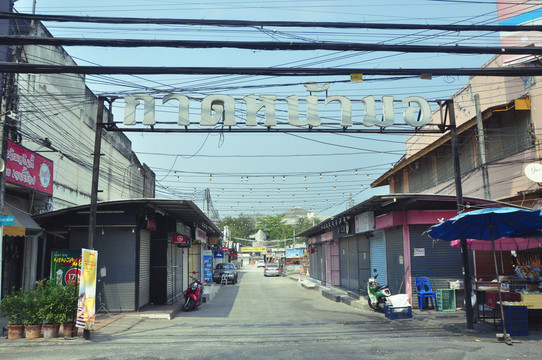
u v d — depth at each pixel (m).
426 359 7.48
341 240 25.19
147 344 9.20
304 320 13.53
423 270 14.99
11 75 13.04
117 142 26.38
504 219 10.12
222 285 33.72
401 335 10.27
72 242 14.87
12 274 14.29
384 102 11.78
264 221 95.81
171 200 14.27
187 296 16.73
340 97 11.65
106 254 14.76
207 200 38.75
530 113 16.69
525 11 16.44
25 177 13.42
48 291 10.25
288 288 29.62
